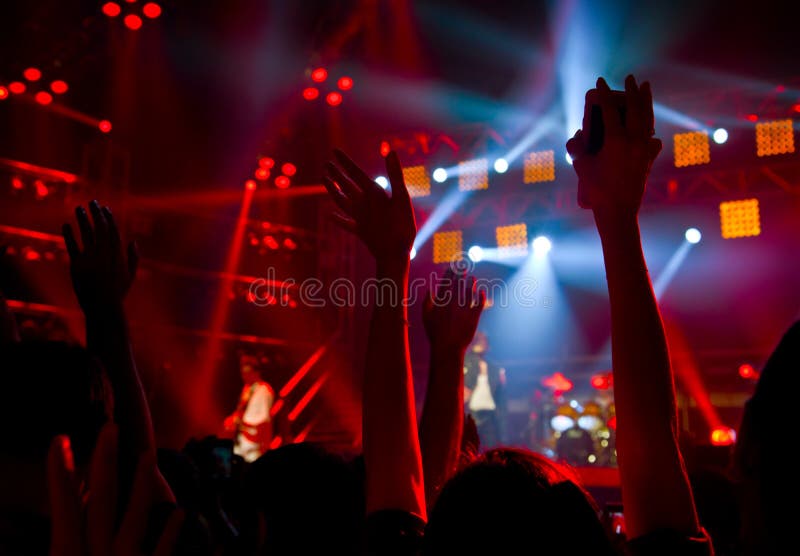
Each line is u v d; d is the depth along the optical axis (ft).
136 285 37.52
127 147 38.50
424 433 6.37
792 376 2.89
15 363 3.47
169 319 38.73
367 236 4.76
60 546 2.96
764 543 2.92
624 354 3.85
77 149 37.24
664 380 3.82
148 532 3.51
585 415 36.65
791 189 37.47
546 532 3.09
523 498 3.16
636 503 3.73
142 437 4.59
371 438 4.52
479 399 37.63
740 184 38.42
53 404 3.39
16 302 31.76
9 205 33.17
